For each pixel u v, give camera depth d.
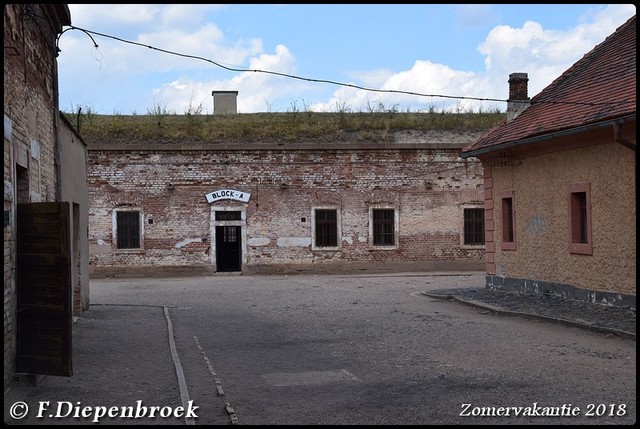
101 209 32.12
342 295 22.91
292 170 33.25
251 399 8.73
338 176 33.47
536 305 17.48
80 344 13.16
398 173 33.75
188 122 36.00
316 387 9.40
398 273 32.78
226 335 14.57
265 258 33.06
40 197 11.66
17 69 9.62
